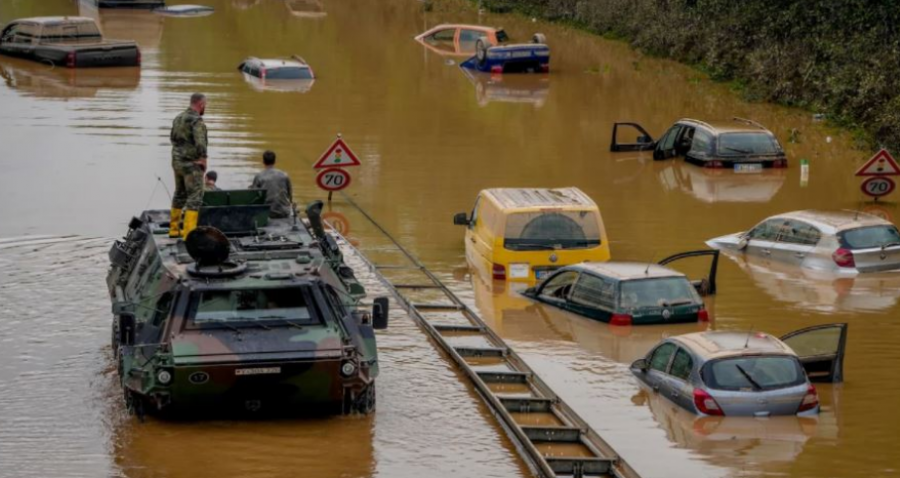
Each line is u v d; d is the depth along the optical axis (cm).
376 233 4728
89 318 3553
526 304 3925
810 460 2664
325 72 8588
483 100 7669
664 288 3731
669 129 6241
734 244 4575
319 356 2642
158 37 10306
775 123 7081
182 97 7469
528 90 8094
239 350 2630
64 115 6812
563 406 2966
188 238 2739
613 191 5475
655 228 4859
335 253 3128
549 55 9100
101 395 2948
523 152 6222
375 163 5872
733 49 8631
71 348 3291
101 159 5753
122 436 2689
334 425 2794
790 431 2842
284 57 9194
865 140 6581
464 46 9994
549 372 3272
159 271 2823
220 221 3041
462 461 2602
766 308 3862
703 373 2916
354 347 2695
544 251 4119
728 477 2577
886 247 4294
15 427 2728
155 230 3105
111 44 8581
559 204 4194
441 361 3322
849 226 4316
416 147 6262
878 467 2633
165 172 5525
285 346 2652
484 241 4247
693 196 5412
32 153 5850
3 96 7388
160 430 2730
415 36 10688
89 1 12500
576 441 2764
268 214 3120
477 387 3080
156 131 6412
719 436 2806
